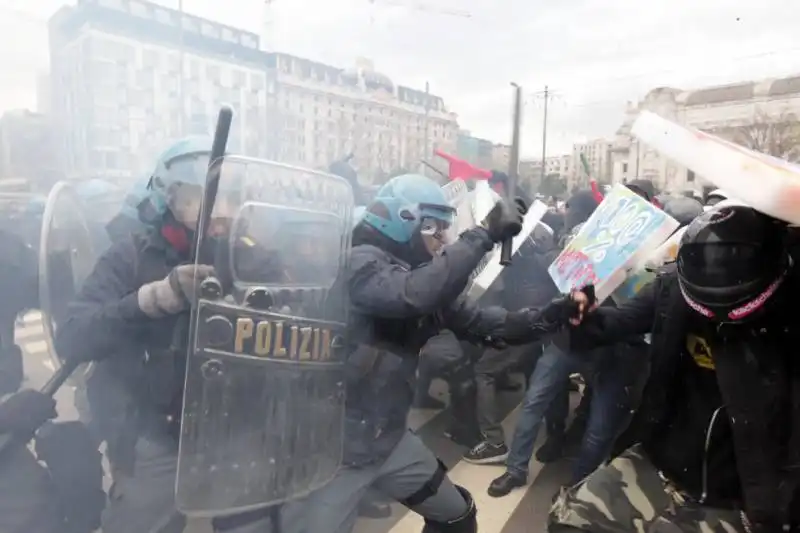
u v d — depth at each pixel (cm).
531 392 220
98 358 136
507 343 165
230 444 121
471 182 229
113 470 144
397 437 146
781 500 114
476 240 138
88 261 175
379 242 145
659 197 222
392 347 140
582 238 175
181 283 124
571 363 206
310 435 129
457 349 221
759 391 114
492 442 227
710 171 108
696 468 127
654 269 156
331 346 132
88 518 145
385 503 193
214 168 119
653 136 128
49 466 142
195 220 133
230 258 119
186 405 118
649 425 136
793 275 113
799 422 112
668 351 129
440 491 153
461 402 229
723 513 125
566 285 171
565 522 135
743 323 114
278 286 123
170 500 139
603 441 205
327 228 131
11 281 174
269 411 123
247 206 121
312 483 131
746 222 112
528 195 229
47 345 157
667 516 128
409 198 145
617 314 154
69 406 159
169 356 132
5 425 137
